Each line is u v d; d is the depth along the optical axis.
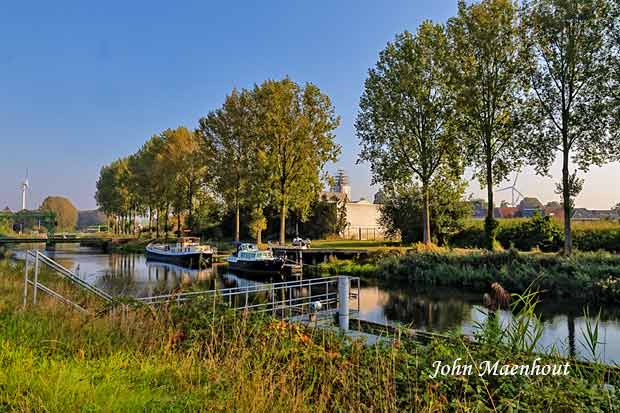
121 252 51.34
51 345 5.25
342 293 10.74
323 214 51.41
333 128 40.56
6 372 4.11
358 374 4.68
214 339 5.84
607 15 21.55
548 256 20.75
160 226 67.12
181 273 29.75
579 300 16.50
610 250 25.06
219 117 43.16
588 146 22.53
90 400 3.67
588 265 18.02
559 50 23.03
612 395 4.17
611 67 21.47
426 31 30.25
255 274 28.97
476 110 26.66
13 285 11.05
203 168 49.06
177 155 50.28
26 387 3.86
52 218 66.44
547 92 23.64
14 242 52.75
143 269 32.25
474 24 26.28
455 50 27.50
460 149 29.52
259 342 5.66
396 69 30.48
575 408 3.74
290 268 28.28
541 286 17.91
